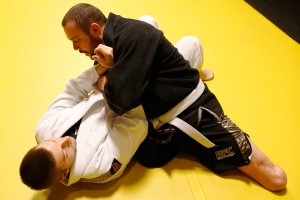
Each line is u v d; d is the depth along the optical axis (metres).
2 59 1.65
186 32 1.98
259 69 1.72
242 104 1.49
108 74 0.95
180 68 1.04
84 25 0.99
